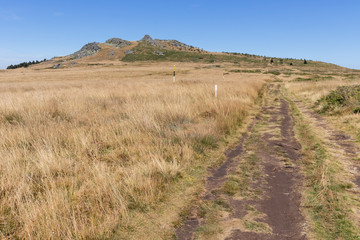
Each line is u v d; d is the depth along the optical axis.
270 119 9.48
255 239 2.70
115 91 14.29
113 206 3.21
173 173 4.22
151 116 7.43
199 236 2.78
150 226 2.95
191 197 3.64
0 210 3.05
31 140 5.60
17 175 3.86
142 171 4.16
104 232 2.77
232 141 6.52
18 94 13.45
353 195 3.55
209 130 6.42
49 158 4.42
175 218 3.12
